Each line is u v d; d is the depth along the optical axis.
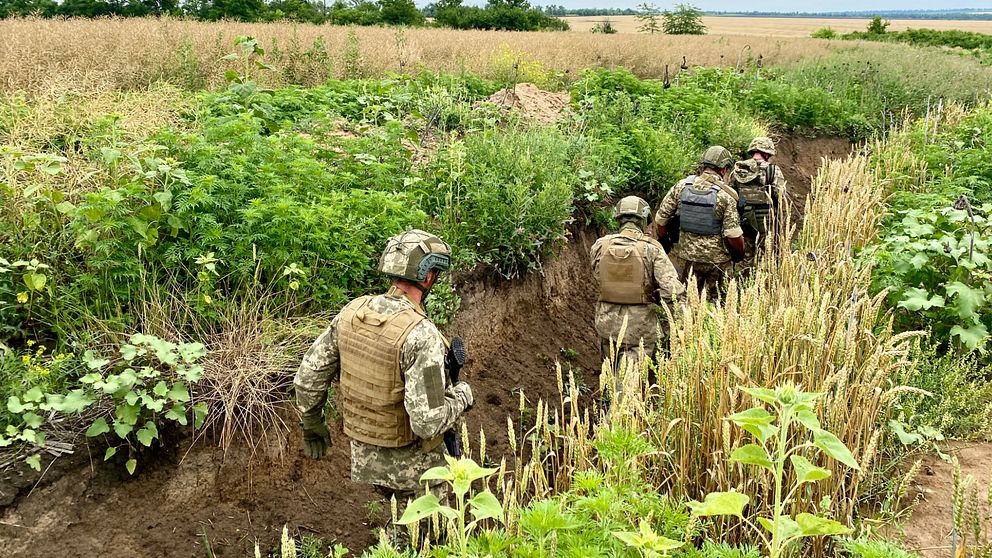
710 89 13.73
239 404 4.04
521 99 10.46
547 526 2.16
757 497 3.38
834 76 17.25
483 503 1.98
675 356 3.78
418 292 3.32
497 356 5.68
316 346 3.40
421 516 1.96
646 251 5.04
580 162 7.54
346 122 7.62
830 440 2.00
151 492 3.73
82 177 4.60
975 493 2.65
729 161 6.22
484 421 5.04
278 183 4.85
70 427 3.73
